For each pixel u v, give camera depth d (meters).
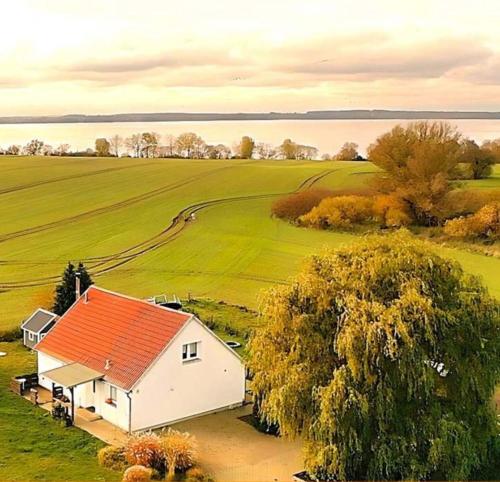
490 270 78.81
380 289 32.72
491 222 90.19
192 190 132.88
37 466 32.75
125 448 33.97
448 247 89.62
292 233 101.19
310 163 179.12
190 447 34.12
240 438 37.56
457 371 32.25
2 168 159.12
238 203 121.50
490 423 32.66
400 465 30.66
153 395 38.06
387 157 106.19
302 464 34.50
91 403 40.53
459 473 30.59
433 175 100.75
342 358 31.78
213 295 71.31
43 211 115.25
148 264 85.06
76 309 45.88
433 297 32.41
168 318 40.19
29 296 71.12
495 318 33.19
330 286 33.25
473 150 126.44
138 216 111.81
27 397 42.72
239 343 54.19
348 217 104.12
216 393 41.06
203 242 95.69
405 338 30.38
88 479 31.56
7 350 53.34
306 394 31.92
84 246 93.94
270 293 34.62
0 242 95.94
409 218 101.75
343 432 30.53
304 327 32.84
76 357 41.59
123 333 41.25
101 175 149.62
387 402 30.80
